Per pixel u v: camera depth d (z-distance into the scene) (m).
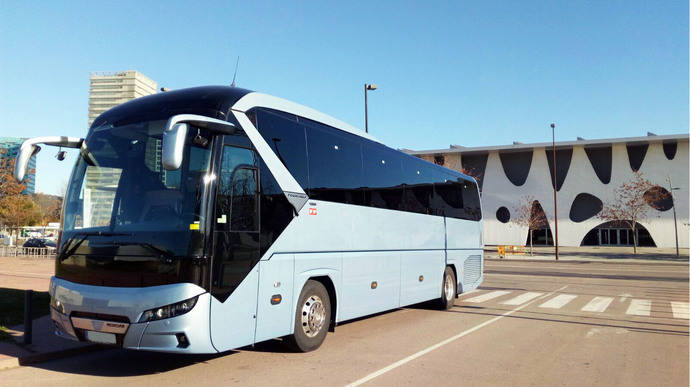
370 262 9.03
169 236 5.49
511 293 16.73
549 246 63.84
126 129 6.25
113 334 5.54
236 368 6.55
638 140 58.19
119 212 5.85
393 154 10.31
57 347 7.24
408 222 10.62
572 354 7.62
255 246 6.27
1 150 40.72
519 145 62.91
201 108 6.13
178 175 5.68
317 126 7.93
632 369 6.76
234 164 6.11
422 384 5.93
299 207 7.16
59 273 6.15
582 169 62.12
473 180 15.21
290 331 6.92
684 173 57.97
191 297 5.39
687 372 6.63
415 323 10.40
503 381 6.10
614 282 21.27
